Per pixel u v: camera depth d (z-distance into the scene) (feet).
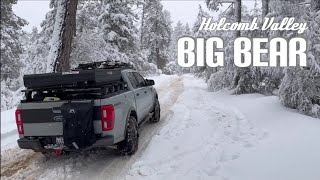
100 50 61.93
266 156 18.60
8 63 77.82
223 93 59.57
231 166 17.61
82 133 17.02
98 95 17.94
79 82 18.01
